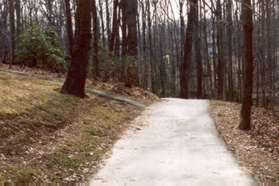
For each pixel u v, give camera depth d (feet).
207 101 93.09
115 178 34.24
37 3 198.18
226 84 163.53
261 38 164.86
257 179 34.37
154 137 51.98
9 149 35.70
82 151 41.19
